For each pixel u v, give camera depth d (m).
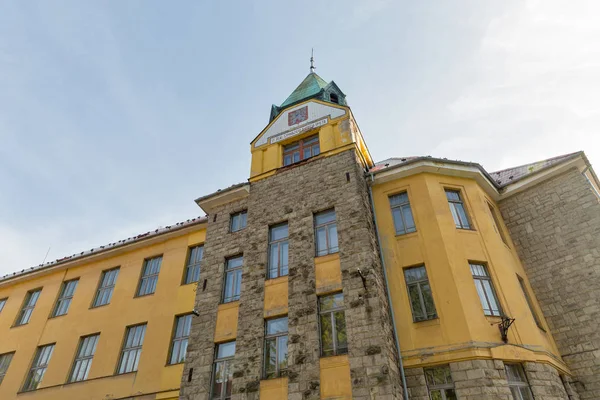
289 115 20.55
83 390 17.95
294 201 16.95
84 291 22.17
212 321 15.41
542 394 11.66
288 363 12.68
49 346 21.06
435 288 13.69
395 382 11.59
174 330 18.14
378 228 16.03
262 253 16.05
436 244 14.58
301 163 18.17
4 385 20.17
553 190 16.75
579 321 14.17
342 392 11.49
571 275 14.99
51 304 22.69
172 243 21.34
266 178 18.69
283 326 13.93
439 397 11.95
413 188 16.38
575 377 13.52
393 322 13.56
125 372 17.78
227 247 17.42
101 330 19.83
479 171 16.67
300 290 14.12
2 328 23.20
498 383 11.42
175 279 19.73
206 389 13.77
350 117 18.72
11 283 25.38
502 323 12.71
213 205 19.48
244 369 13.37
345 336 12.69
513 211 17.50
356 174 16.33
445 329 12.76
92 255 23.00
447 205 15.73
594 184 17.95
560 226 16.02
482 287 13.91
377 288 13.05
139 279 20.98
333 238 15.18
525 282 15.62
